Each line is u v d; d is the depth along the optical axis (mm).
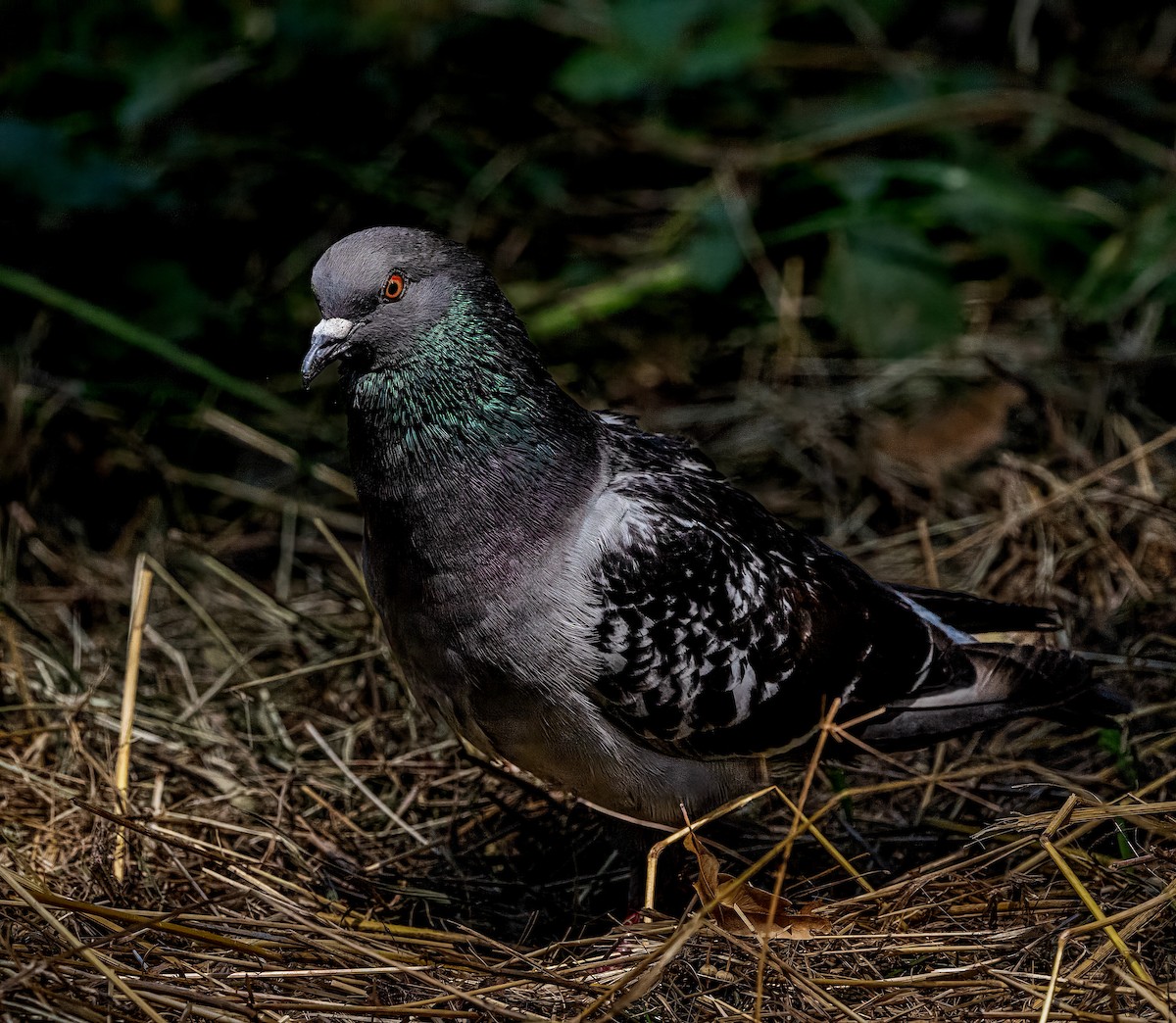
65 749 8977
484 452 7059
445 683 7391
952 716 8016
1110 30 15414
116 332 11469
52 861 7992
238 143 13625
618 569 7215
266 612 10641
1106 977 6539
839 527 11484
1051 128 14352
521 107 14727
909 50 15523
